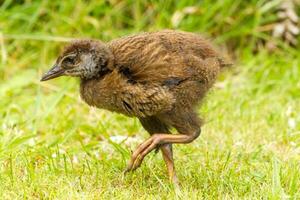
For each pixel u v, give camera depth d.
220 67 9.86
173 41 9.34
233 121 12.23
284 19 15.16
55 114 12.57
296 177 9.52
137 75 9.10
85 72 9.35
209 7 15.14
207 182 9.75
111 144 10.80
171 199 9.10
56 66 9.57
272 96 13.55
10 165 9.83
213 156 10.72
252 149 11.05
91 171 10.01
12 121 12.27
